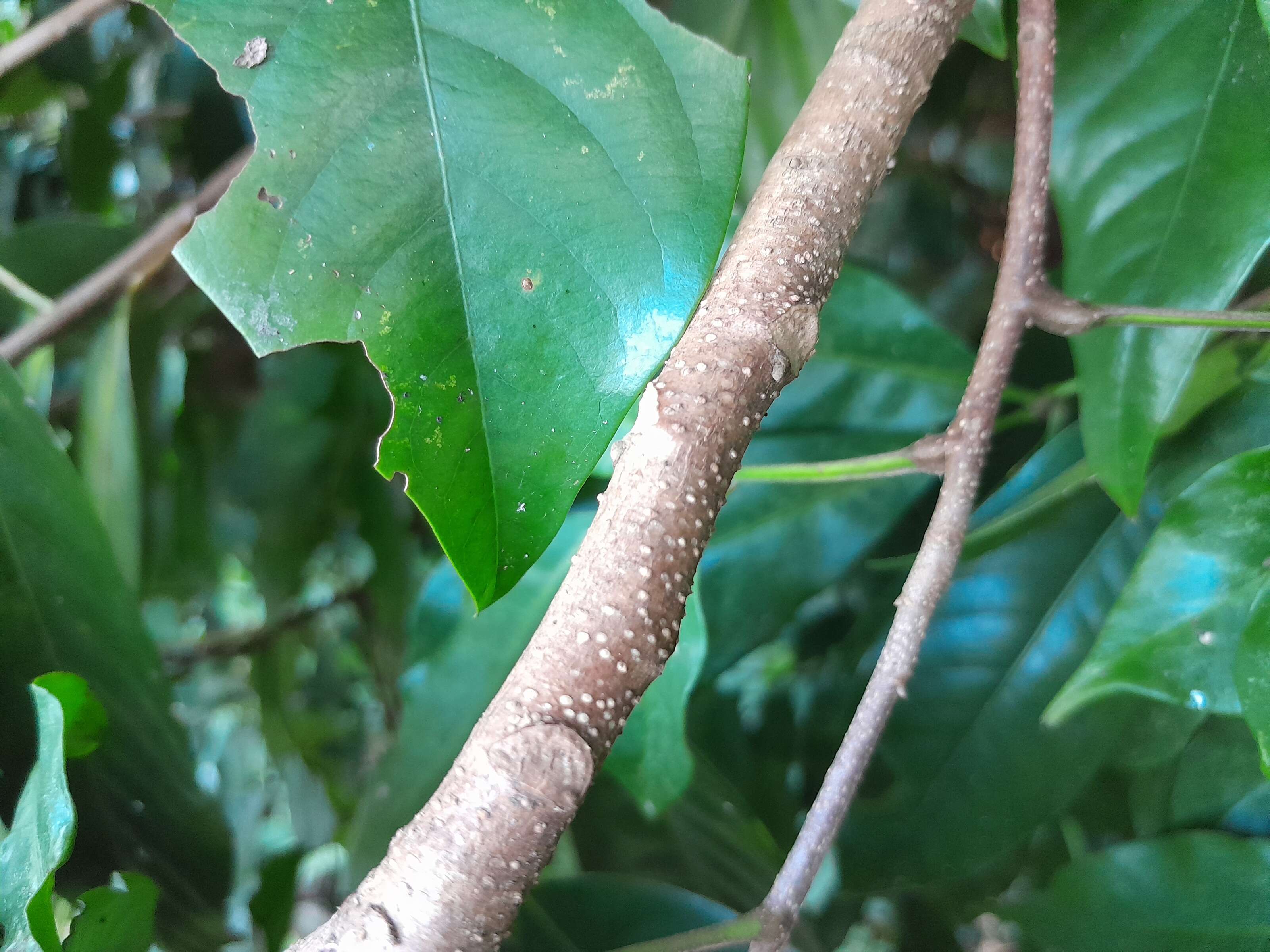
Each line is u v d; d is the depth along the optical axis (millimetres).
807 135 167
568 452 155
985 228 471
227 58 156
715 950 195
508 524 155
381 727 678
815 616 425
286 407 499
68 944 184
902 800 296
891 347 319
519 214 159
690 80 160
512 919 139
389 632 511
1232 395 249
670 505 145
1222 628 205
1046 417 323
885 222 481
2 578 228
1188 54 220
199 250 153
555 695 140
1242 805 254
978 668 296
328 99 158
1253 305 242
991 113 428
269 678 570
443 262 157
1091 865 256
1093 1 226
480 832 136
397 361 154
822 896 413
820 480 219
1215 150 217
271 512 516
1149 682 208
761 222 160
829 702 365
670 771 251
